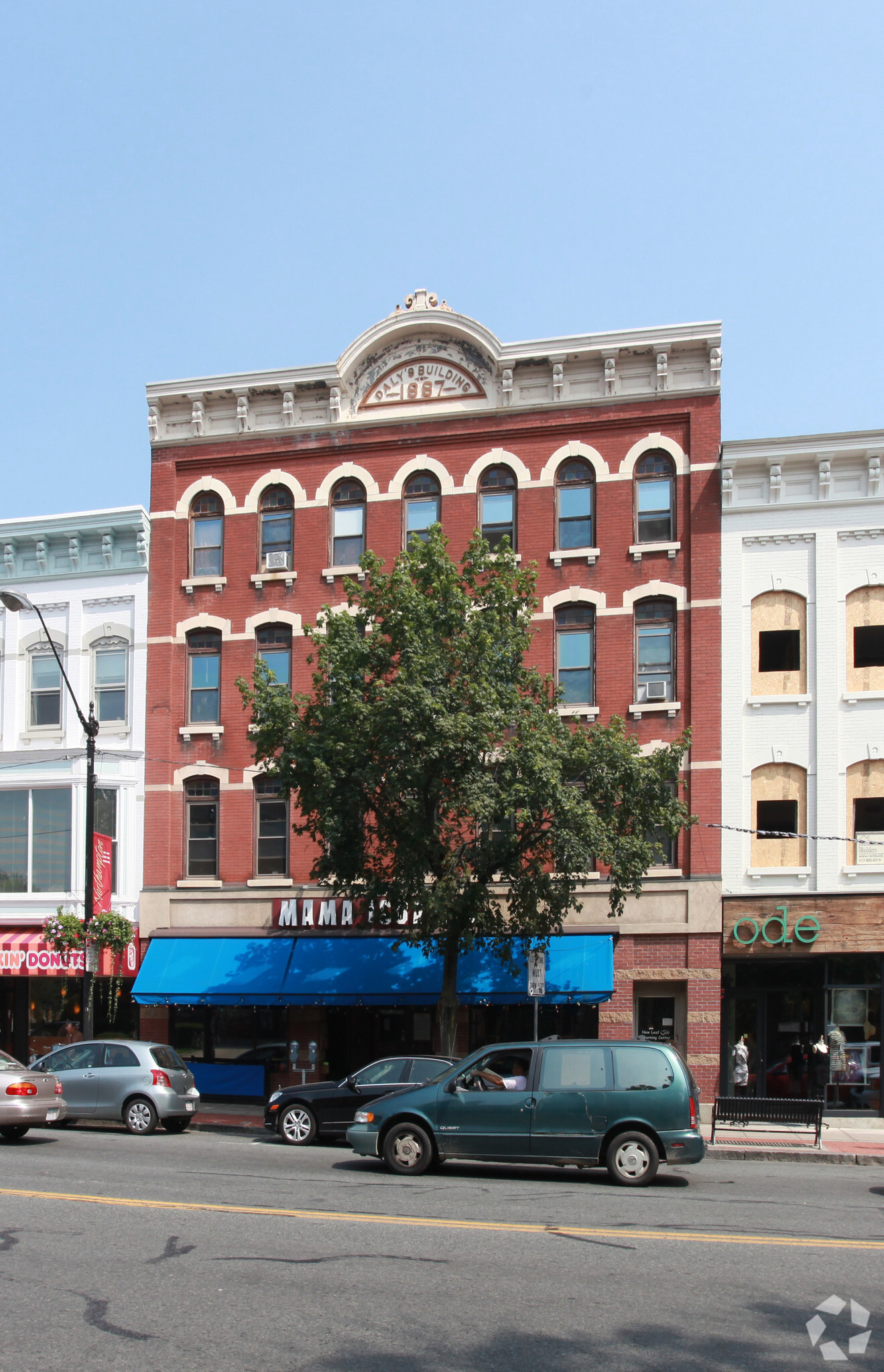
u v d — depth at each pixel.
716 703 26.59
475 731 21.31
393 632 22.53
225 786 28.97
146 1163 16.33
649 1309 8.88
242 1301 8.94
